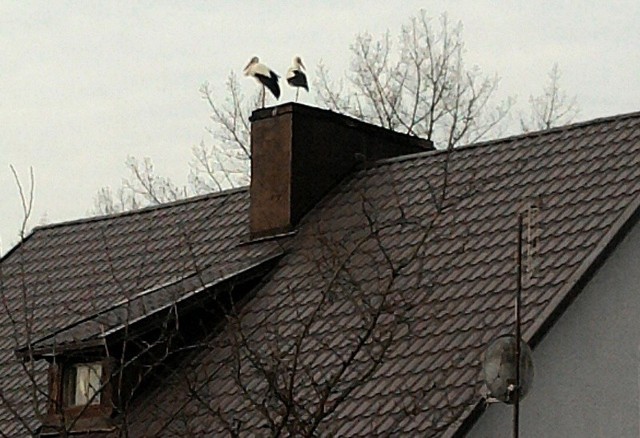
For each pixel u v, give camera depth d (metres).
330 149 22.77
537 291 17.19
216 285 20.33
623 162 19.14
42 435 19.81
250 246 22.30
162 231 24.25
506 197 19.69
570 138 20.34
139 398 19.31
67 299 23.34
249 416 17.70
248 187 24.23
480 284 18.00
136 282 22.78
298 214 22.27
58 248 25.38
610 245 17.14
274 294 20.45
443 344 17.20
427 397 16.38
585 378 16.86
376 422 16.42
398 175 21.94
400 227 20.23
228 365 18.41
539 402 16.48
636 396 17.19
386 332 14.70
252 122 22.97
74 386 19.61
